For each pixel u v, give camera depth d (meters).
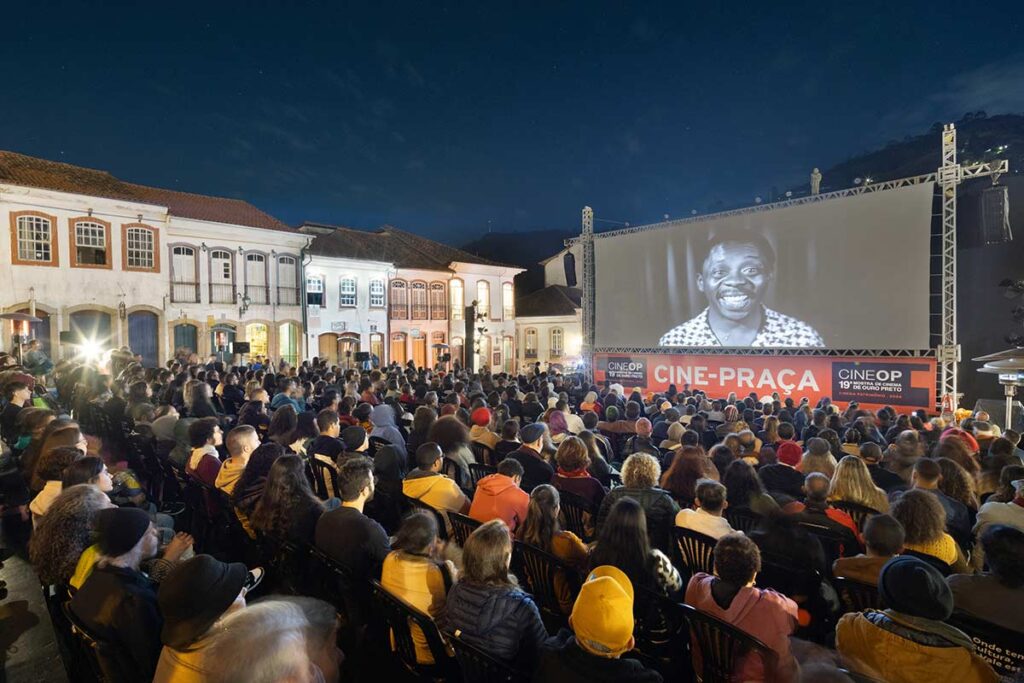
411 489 4.76
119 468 6.94
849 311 15.89
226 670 1.50
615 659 2.09
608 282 21.14
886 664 2.39
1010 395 12.80
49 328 20.14
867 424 8.85
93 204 21.09
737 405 12.50
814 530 4.28
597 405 11.44
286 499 3.91
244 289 25.94
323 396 9.40
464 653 2.56
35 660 3.46
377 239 35.56
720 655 2.76
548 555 3.63
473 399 10.08
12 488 5.66
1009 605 2.72
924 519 3.58
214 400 11.41
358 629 3.37
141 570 3.24
